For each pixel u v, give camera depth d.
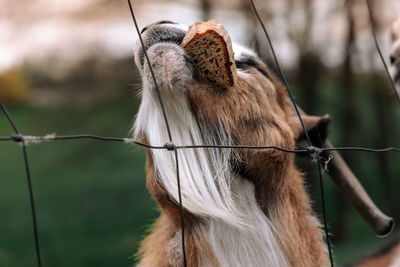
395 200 13.42
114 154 13.70
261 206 3.20
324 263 3.73
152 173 3.11
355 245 9.79
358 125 12.77
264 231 3.17
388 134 13.84
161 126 2.92
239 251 3.15
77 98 13.01
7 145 15.79
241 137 2.97
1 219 11.34
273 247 3.21
